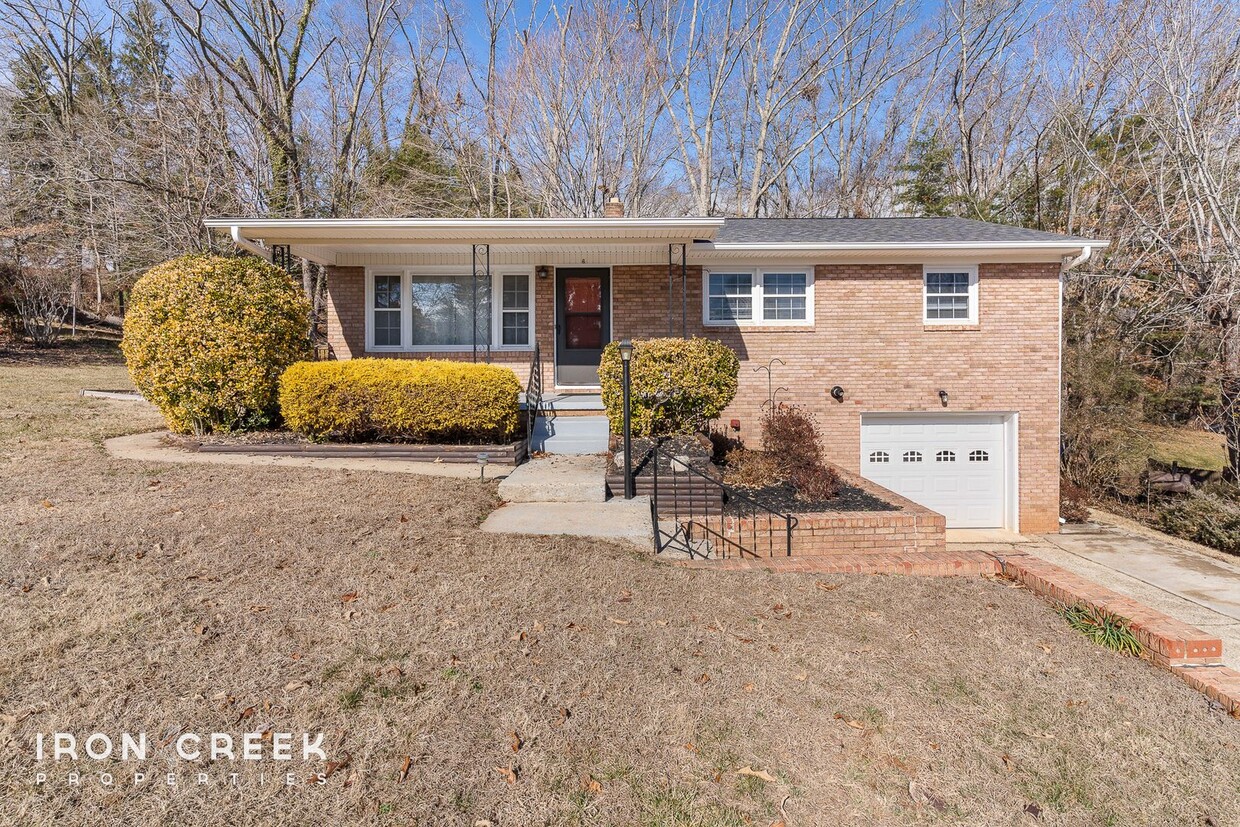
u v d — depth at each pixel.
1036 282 10.96
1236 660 5.62
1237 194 12.44
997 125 23.72
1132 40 15.07
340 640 3.45
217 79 18.95
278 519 5.46
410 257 11.30
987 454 11.30
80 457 7.83
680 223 8.73
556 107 23.48
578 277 11.58
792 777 2.63
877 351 11.01
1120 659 3.79
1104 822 2.48
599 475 7.26
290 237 9.66
